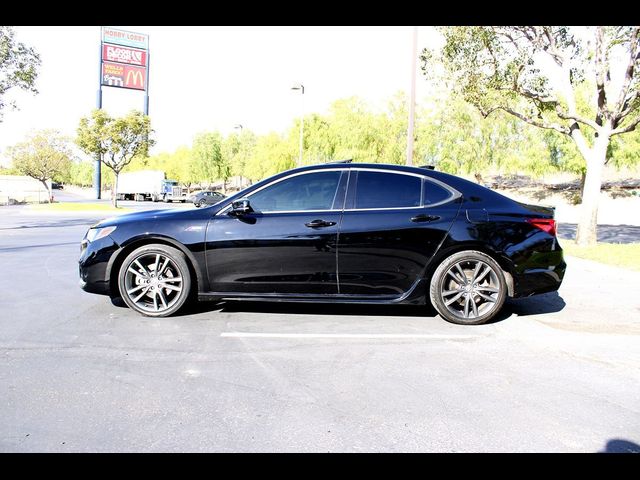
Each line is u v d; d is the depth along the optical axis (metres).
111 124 28.48
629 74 10.12
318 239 4.64
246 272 4.71
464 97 11.59
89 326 4.48
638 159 30.58
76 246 11.02
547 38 11.15
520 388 3.18
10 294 5.86
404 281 4.67
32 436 2.50
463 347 4.00
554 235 4.77
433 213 4.68
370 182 4.82
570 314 5.05
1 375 3.29
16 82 15.09
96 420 2.68
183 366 3.50
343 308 5.29
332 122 33.78
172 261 4.75
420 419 2.73
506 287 4.71
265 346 3.96
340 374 3.38
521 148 33.78
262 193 4.84
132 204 44.84
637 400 3.02
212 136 59.31
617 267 8.09
